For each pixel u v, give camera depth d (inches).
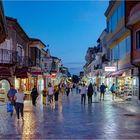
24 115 850.8
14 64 1338.6
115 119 741.3
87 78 4372.5
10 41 1413.6
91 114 863.1
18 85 1557.6
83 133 542.3
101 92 1562.5
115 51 1731.1
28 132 557.0
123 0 1360.7
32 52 2094.0
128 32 1382.9
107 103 1307.8
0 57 1322.6
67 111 964.6
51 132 555.2
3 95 1321.4
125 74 1440.7
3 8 599.8
